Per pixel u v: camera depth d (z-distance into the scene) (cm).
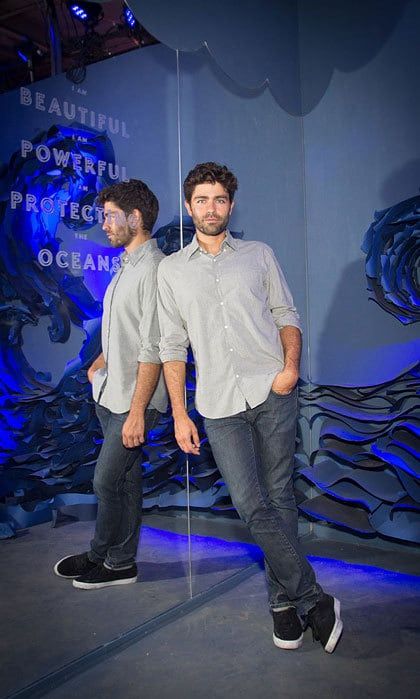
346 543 339
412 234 311
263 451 227
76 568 215
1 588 193
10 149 189
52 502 206
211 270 223
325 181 344
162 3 250
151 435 247
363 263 333
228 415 220
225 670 212
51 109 201
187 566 262
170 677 208
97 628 221
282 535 216
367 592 273
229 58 293
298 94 348
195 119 270
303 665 214
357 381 335
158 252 237
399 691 198
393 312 320
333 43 339
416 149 317
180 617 252
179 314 229
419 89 315
